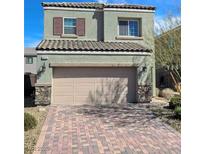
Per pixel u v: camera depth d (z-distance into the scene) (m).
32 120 10.79
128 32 22.27
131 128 10.99
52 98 17.59
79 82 17.89
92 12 22.23
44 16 21.66
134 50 18.20
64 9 21.83
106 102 18.20
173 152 8.00
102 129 10.82
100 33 22.27
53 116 13.46
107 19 21.86
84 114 14.06
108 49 17.89
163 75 27.38
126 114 14.02
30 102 19.25
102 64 17.89
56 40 21.33
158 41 21.62
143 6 22.17
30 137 9.52
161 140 9.27
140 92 18.28
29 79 24.30
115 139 9.37
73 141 9.11
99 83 18.12
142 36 22.12
